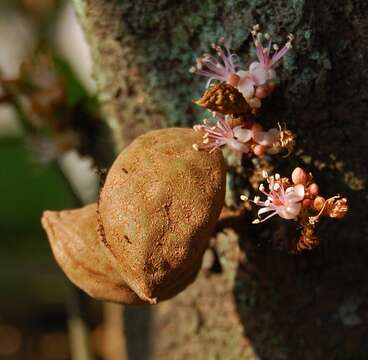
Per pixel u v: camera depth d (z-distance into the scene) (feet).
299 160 1.09
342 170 1.09
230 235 1.16
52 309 2.25
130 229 0.98
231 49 1.08
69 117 1.39
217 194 1.00
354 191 1.10
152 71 1.15
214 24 1.09
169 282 1.00
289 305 1.17
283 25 1.04
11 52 2.02
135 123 1.20
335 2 1.04
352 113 1.07
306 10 1.04
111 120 1.23
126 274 1.00
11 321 2.25
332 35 1.05
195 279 1.15
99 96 1.25
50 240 1.08
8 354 2.22
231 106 1.02
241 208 1.12
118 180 1.00
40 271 1.95
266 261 1.15
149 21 1.12
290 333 1.18
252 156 1.09
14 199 1.80
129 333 1.36
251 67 1.04
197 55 1.11
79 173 1.89
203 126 1.03
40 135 1.44
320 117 1.07
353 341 1.19
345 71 1.06
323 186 1.10
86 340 1.52
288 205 1.01
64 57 1.57
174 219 0.99
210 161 1.01
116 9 1.13
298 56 1.05
